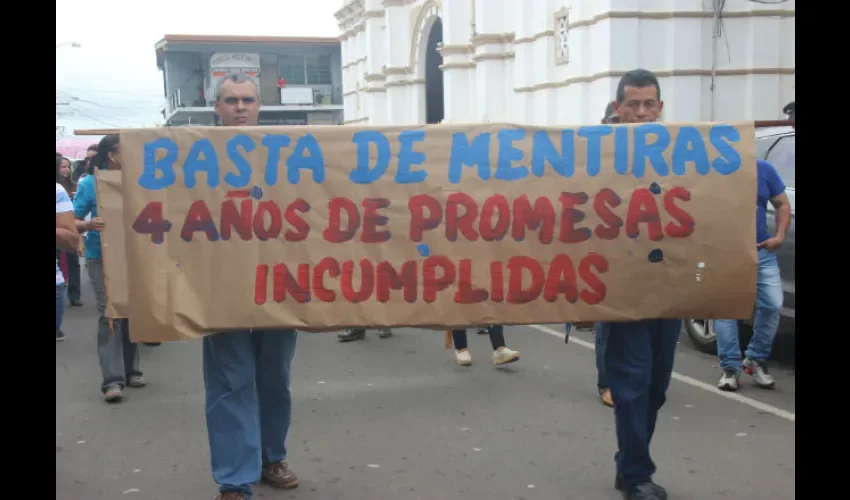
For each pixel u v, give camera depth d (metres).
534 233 3.54
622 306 3.55
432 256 3.53
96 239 5.84
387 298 3.53
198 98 44.66
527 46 17.98
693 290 3.55
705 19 15.12
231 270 3.48
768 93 15.24
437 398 5.73
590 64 15.93
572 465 4.34
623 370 3.62
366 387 6.09
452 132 3.53
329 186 3.50
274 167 3.48
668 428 4.94
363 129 3.51
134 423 5.30
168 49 43.09
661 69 15.24
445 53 21.58
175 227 3.45
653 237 3.54
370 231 3.51
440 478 4.18
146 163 3.44
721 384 5.76
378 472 4.28
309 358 7.17
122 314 4.89
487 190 3.52
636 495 3.70
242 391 3.55
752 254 3.54
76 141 38.50
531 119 18.17
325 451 4.63
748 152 3.54
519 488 4.02
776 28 15.12
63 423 5.31
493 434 4.89
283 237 3.49
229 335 3.53
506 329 8.35
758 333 5.81
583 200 3.54
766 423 5.02
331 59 44.66
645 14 15.08
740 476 4.14
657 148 3.54
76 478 4.27
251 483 3.59
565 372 6.43
